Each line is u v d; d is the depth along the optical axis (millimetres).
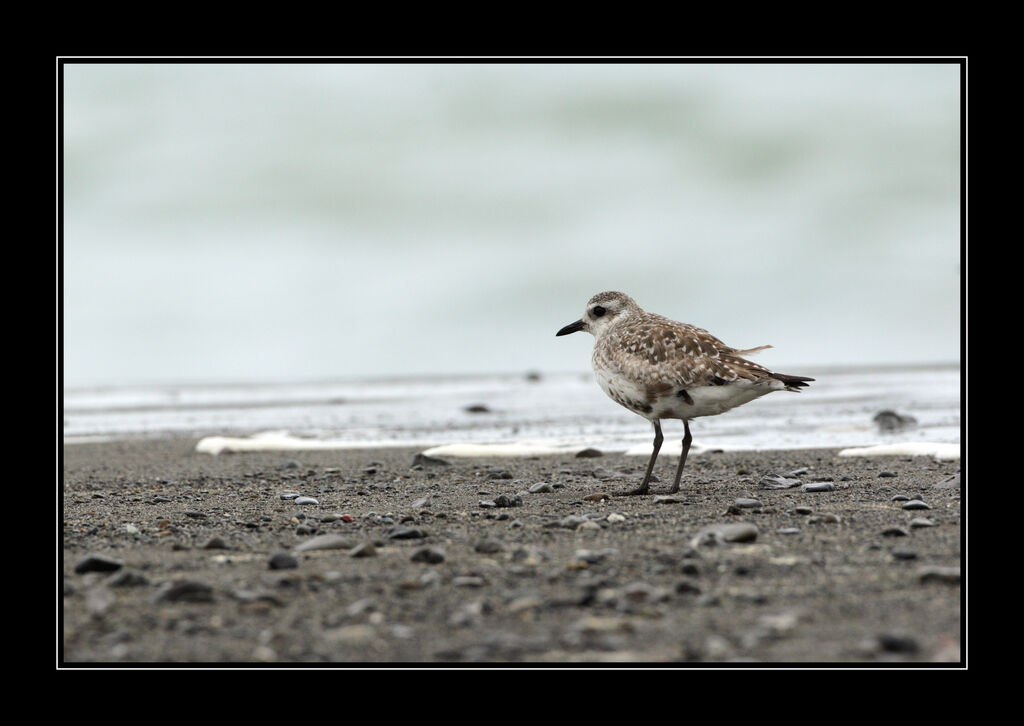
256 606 8219
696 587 8445
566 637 7480
